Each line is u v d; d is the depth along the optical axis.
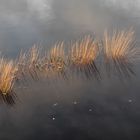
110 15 18.17
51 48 13.58
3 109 9.84
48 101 10.20
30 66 12.23
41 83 11.32
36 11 19.11
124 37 13.20
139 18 17.53
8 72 10.55
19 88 10.98
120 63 12.52
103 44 13.99
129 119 9.16
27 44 14.66
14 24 17.14
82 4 20.23
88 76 11.75
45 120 9.26
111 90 10.76
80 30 16.25
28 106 9.97
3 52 13.79
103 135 8.55
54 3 20.50
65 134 8.65
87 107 9.81
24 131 8.83
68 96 10.47
